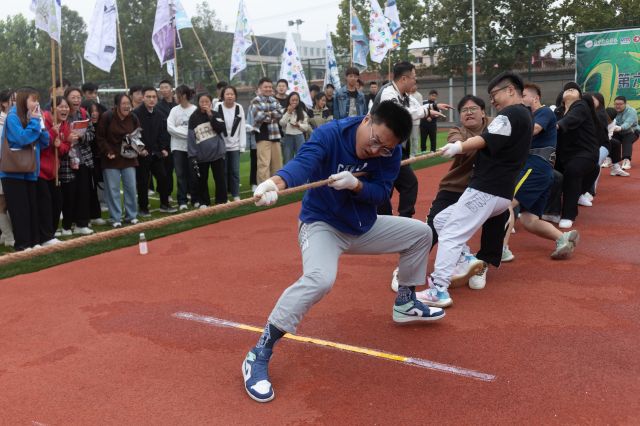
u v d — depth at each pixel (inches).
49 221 273.3
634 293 184.9
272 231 293.9
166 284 211.6
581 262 220.5
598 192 374.6
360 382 133.5
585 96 280.2
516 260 226.2
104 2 369.7
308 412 121.7
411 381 133.2
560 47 936.3
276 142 399.2
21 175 254.8
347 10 1296.8
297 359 146.0
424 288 198.4
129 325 173.2
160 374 141.4
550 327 160.6
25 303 195.3
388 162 138.3
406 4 1279.5
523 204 217.0
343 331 162.7
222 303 189.8
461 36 1229.7
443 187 201.5
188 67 1691.7
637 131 481.7
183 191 374.0
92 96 341.4
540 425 113.7
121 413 124.2
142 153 326.6
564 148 278.5
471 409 120.3
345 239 139.7
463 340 154.2
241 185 482.9
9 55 2128.4
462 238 176.1
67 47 2126.0
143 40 1739.7
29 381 139.9
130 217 324.8
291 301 127.8
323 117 505.0
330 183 126.7
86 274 227.3
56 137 270.7
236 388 133.4
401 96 226.2
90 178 320.5
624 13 1112.8
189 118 350.3
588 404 120.6
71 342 162.2
